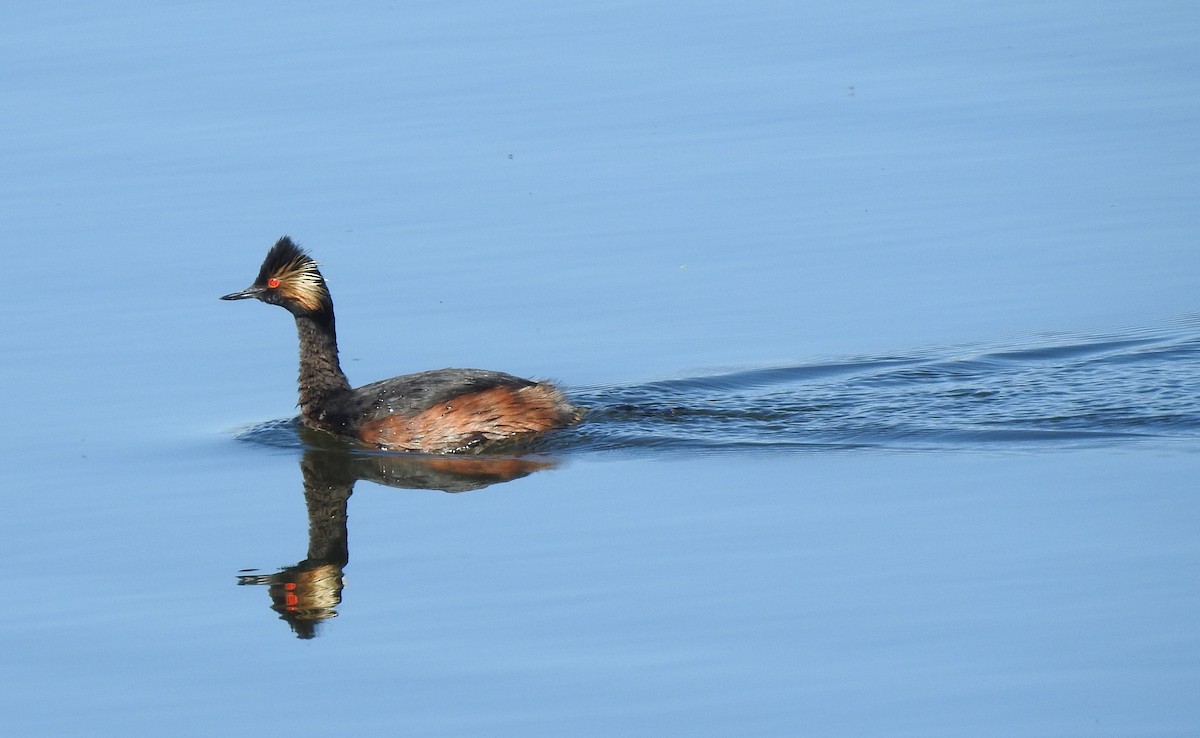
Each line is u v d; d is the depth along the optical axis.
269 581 19.88
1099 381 25.70
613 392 26.28
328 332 25.33
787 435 24.17
